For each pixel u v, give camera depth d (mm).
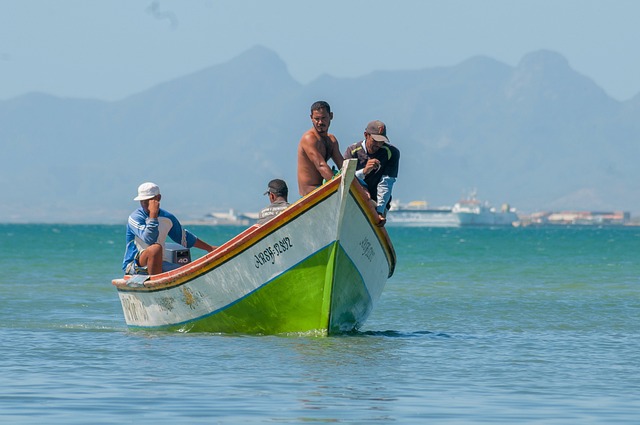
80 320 59156
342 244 47094
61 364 40500
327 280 47531
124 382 36344
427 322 59656
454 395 34438
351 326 51500
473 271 121000
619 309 68312
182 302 50406
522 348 46688
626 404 33062
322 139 48938
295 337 49062
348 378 37594
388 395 34250
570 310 67625
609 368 40594
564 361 42469
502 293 83812
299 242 47281
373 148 48062
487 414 31391
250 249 47938
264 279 48125
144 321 52875
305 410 31719
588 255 183125
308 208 46656
